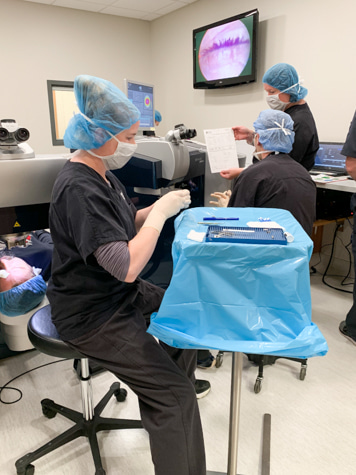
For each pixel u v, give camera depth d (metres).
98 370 1.84
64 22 4.17
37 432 1.50
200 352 1.87
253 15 3.26
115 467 1.36
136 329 1.10
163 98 4.84
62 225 1.02
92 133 1.03
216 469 1.34
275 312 0.85
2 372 1.87
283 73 2.21
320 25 2.91
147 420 1.08
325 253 3.34
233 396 1.08
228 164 1.96
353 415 1.60
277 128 1.62
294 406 1.65
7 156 1.26
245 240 0.84
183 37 4.27
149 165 1.62
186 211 1.18
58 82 4.23
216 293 0.85
